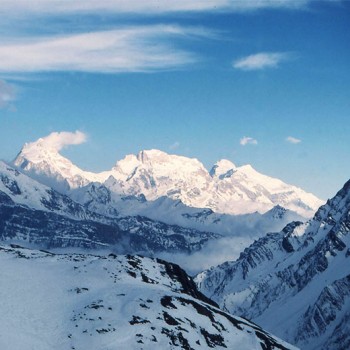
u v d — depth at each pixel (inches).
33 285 5423.2
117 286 5487.2
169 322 4813.0
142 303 5007.4
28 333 4490.7
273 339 5433.1
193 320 4982.8
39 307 4975.4
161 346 4520.2
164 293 5290.4
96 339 4485.7
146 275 6072.8
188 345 4623.5
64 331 4608.8
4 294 5113.2
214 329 5019.7
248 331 5265.8
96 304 4992.6
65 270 5974.4
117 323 4690.0
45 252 7076.8
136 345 4478.3
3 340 4269.2
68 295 5280.5
